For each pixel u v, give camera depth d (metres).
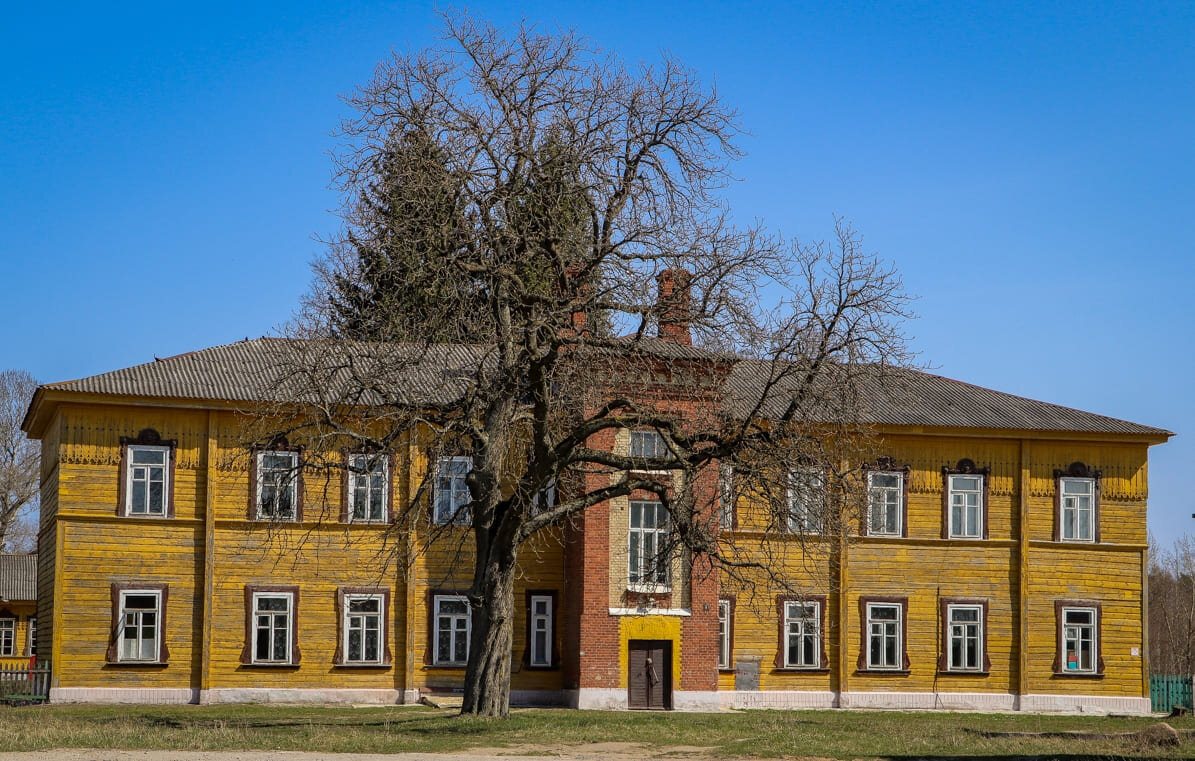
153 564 45.53
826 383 35.56
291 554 46.75
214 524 46.00
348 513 47.28
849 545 50.38
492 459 35.44
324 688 46.44
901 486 51.53
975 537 51.84
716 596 47.31
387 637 47.19
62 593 44.62
